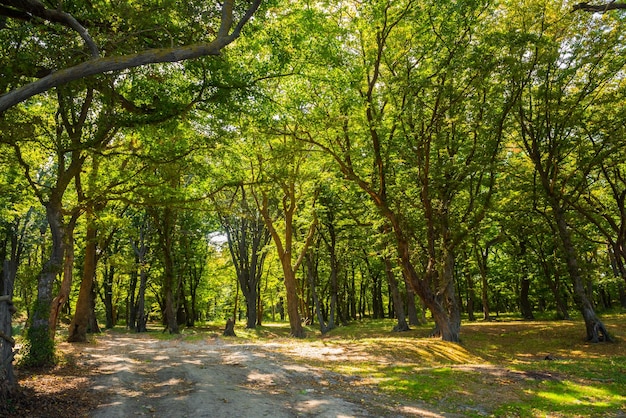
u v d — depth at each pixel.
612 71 18.44
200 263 41.91
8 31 10.23
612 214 24.08
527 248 32.47
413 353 16.94
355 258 37.28
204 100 11.70
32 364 11.26
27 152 15.55
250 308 34.44
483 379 10.86
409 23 15.77
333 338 27.31
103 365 12.74
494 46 15.70
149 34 10.57
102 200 14.96
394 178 19.88
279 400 8.80
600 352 18.56
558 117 19.81
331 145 19.06
